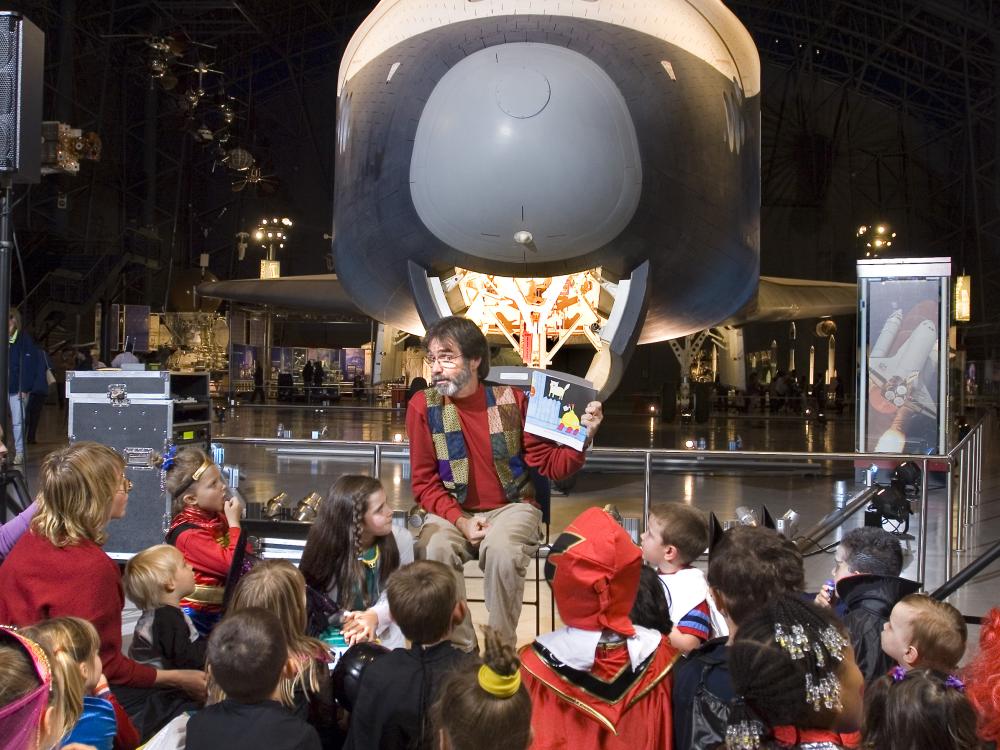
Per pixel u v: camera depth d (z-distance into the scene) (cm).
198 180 3903
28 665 155
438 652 236
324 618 330
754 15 4141
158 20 3039
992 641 203
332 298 1853
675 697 231
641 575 292
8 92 439
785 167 4266
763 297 1680
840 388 3203
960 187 4091
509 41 691
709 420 2375
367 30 837
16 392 979
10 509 446
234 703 209
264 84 4191
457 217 689
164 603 309
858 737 215
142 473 530
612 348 778
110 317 2708
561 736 225
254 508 596
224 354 2988
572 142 657
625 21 726
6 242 445
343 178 833
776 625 171
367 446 596
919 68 4031
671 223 739
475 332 366
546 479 393
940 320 911
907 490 738
